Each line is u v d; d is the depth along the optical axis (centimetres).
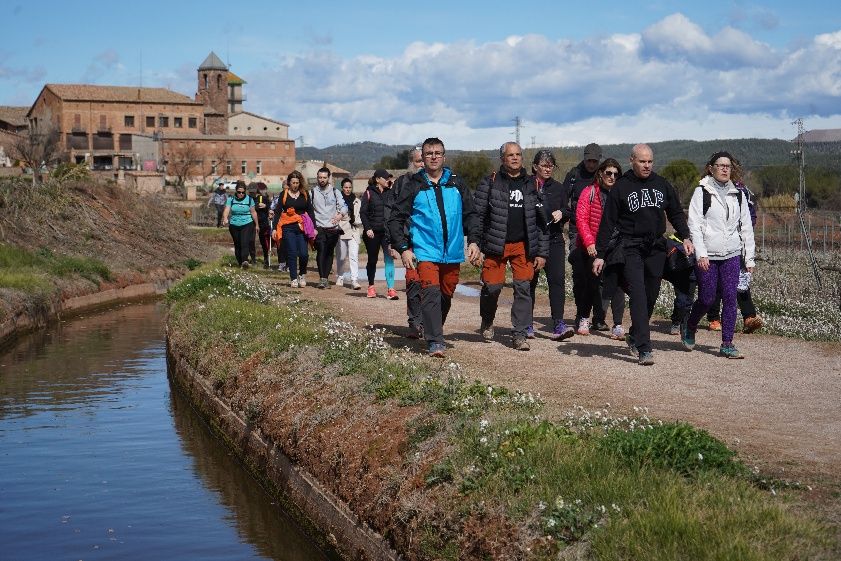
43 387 1486
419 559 644
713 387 980
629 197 1100
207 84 13300
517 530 575
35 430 1229
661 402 908
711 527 529
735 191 1146
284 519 917
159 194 3931
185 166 10950
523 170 1191
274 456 972
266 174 12462
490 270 1225
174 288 1920
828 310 1524
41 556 813
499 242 1196
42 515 917
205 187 9781
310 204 1953
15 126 12312
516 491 622
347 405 900
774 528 533
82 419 1288
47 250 2756
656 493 580
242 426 1085
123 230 3306
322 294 1823
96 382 1524
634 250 1102
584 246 1293
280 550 835
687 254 1142
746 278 1322
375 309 1584
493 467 656
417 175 1139
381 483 739
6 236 2723
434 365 1020
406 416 810
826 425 820
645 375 1041
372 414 846
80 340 1950
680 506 555
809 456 716
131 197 3566
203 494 989
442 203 1130
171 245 3456
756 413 866
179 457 1119
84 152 11775
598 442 684
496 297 1244
